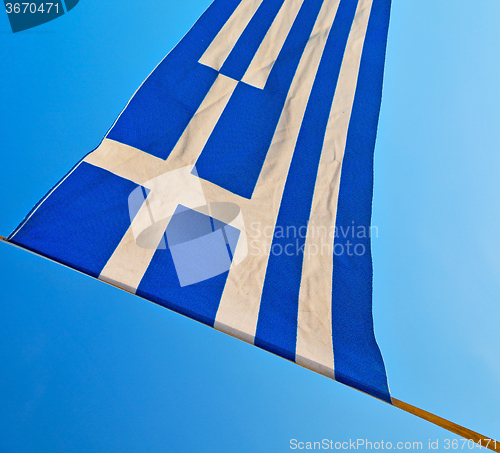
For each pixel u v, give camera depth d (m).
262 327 2.12
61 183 2.09
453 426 2.30
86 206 2.09
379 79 3.54
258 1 3.50
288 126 2.97
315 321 2.26
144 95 2.59
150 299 2.00
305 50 3.42
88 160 2.23
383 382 2.18
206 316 2.05
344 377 2.11
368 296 2.48
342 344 2.23
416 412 2.22
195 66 2.91
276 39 3.37
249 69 3.12
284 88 3.14
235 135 2.76
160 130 2.54
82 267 1.93
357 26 3.73
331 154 2.98
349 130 3.17
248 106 2.93
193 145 2.59
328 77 3.35
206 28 3.11
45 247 1.90
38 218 1.96
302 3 3.69
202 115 2.74
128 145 2.39
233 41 3.19
